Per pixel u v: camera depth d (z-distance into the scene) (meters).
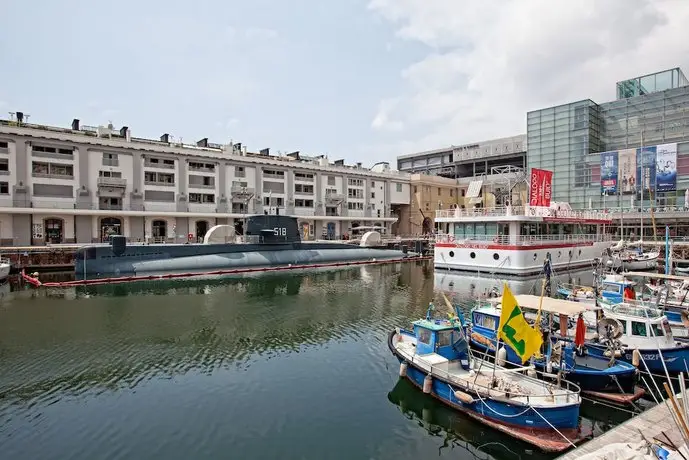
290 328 21.55
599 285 26.22
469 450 11.01
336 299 29.03
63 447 10.83
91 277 35.91
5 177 47.44
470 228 43.88
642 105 62.06
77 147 51.72
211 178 62.06
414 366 13.73
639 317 15.88
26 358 17.02
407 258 57.81
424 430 11.89
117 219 55.00
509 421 11.42
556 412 11.02
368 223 80.50
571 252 45.47
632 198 58.00
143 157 56.25
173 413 12.62
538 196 41.72
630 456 8.12
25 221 48.53
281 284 35.47
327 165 75.00
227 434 11.52
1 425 11.88
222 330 21.11
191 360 16.94
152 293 30.86
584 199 64.56
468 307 26.38
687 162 56.25
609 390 13.52
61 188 50.91
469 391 12.08
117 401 13.37
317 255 49.28
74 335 20.08
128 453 10.60
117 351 17.89
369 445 11.13
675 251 49.06
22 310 25.14
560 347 13.45
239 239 51.25
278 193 68.81
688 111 57.56
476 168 95.56
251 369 16.05
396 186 85.12
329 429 11.86
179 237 59.22
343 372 15.77
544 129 69.31
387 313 24.89
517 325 12.51
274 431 11.70
